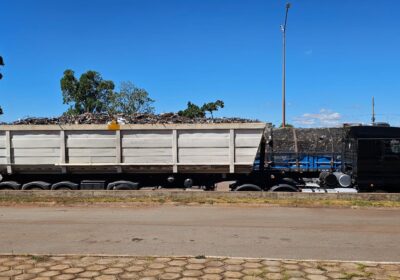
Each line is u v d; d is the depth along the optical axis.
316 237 8.34
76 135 15.06
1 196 13.80
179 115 16.39
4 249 7.45
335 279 5.71
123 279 5.73
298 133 29.88
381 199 13.17
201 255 6.92
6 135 15.18
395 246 7.65
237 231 8.87
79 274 5.93
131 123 15.20
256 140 14.63
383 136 14.63
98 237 8.33
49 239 8.20
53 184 15.28
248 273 5.96
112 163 15.04
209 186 15.40
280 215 10.75
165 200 12.89
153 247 7.54
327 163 16.36
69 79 53.38
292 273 5.95
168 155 14.88
